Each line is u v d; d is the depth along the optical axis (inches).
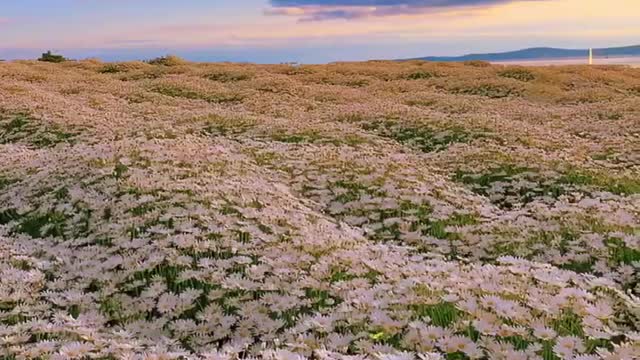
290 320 43.9
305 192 88.6
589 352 34.5
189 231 57.7
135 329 43.0
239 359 37.3
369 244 61.2
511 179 98.3
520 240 64.1
